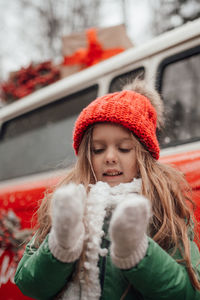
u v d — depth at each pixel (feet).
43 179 7.93
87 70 8.16
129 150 3.66
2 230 7.98
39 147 8.96
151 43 6.81
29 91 10.82
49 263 2.88
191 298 2.97
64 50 9.50
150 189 3.67
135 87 4.71
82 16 32.37
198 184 5.24
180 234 3.50
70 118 8.27
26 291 3.24
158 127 4.88
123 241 2.52
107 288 3.16
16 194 8.27
